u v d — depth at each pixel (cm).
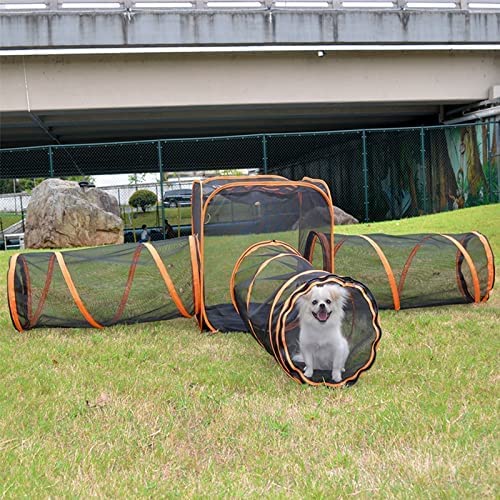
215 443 417
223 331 746
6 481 359
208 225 795
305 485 351
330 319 537
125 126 2339
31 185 5238
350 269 850
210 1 1894
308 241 831
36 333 760
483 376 538
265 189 802
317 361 555
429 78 2066
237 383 540
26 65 1891
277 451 401
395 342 664
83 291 771
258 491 346
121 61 1920
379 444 406
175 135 2656
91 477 368
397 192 2631
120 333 748
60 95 1911
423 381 527
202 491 347
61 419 462
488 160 2067
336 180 3100
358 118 2439
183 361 616
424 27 1978
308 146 3041
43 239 1677
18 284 784
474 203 2142
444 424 428
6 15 1805
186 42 1869
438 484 345
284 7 1927
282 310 524
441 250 877
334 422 445
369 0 1970
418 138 2464
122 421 457
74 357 647
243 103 1991
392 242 898
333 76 2023
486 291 870
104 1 1842
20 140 2589
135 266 794
